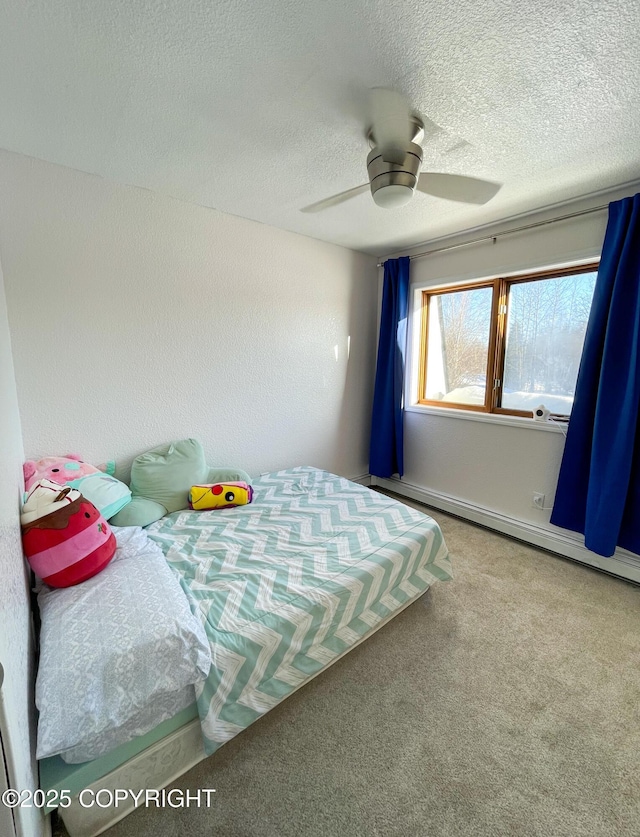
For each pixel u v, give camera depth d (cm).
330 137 159
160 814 108
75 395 202
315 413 321
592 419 222
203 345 247
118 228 205
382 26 105
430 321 328
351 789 114
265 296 273
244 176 196
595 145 166
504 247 262
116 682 104
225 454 269
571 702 143
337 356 329
